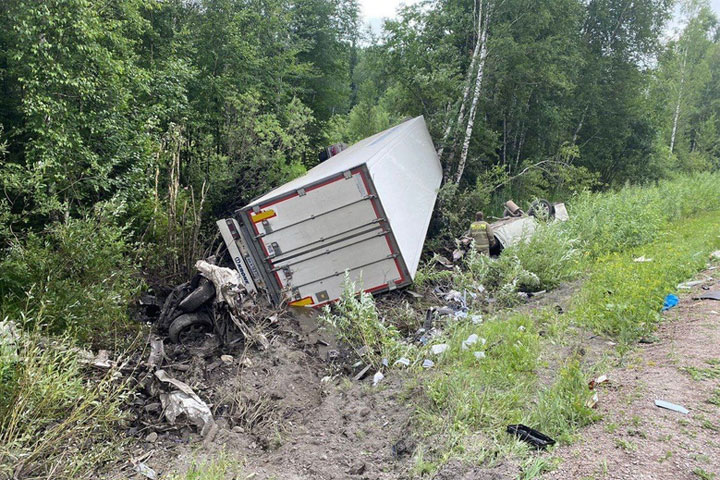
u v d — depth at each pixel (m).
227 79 14.55
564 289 9.40
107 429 4.57
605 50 27.67
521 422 4.42
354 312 6.88
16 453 3.68
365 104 25.66
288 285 8.22
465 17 19.89
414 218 10.19
